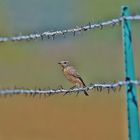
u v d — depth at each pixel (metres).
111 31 30.50
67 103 23.42
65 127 19.61
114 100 23.05
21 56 39.59
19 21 48.69
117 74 33.59
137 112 6.44
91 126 19.80
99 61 36.62
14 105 22.70
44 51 39.69
